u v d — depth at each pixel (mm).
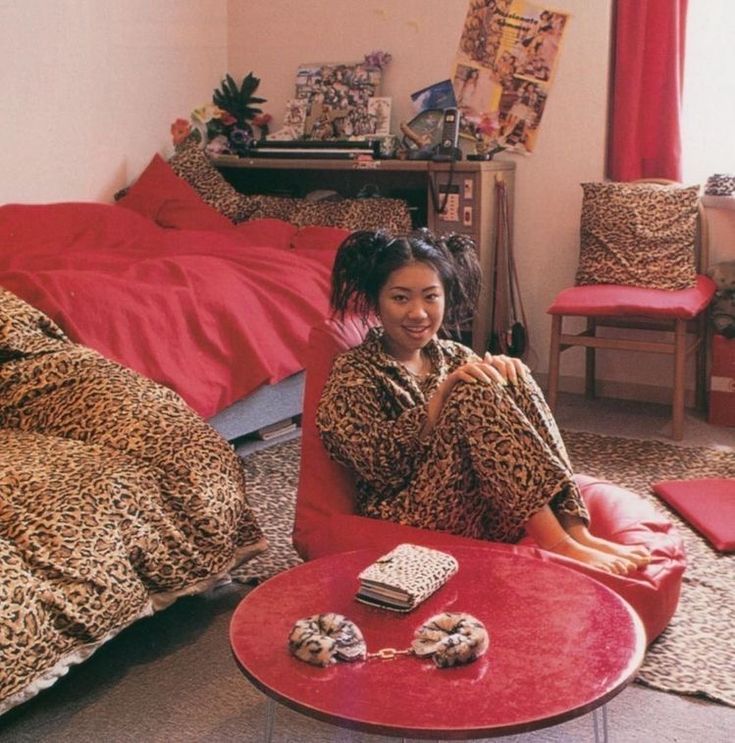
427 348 2279
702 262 4074
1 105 3969
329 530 2076
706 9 4105
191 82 4883
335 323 2414
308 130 4820
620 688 1346
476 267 2324
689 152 4234
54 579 1915
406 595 1541
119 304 3055
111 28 4426
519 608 1551
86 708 2008
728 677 2080
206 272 3475
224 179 4734
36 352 2521
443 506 2057
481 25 4441
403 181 4582
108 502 2057
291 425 3750
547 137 4379
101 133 4434
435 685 1345
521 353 4457
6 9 3951
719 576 2541
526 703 1300
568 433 3789
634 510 2312
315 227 4289
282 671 1385
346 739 1896
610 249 4012
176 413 2355
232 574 2559
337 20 4766
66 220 4000
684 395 3969
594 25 4223
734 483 3146
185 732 1926
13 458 2143
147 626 2326
